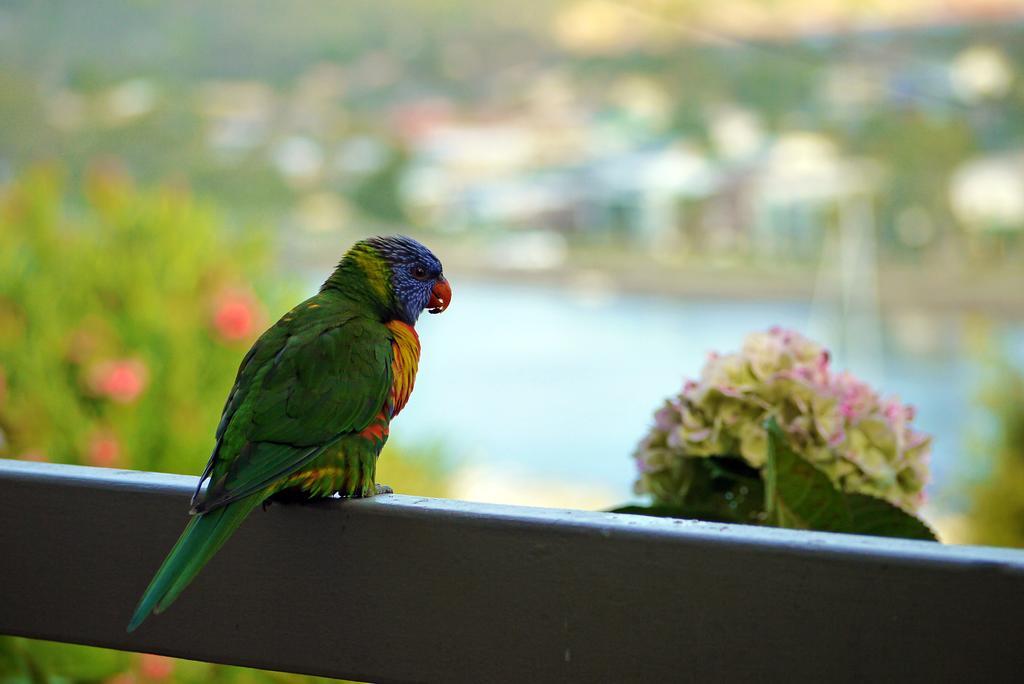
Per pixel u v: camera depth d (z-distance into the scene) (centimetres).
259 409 216
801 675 170
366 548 194
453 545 188
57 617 209
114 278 538
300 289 629
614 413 1124
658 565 177
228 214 795
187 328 537
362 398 227
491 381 1226
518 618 184
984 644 162
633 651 179
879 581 166
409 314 270
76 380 506
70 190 834
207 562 202
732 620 173
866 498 257
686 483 293
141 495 203
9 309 521
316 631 196
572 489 923
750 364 283
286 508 200
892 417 284
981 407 748
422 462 636
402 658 191
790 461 242
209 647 201
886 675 166
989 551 165
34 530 209
